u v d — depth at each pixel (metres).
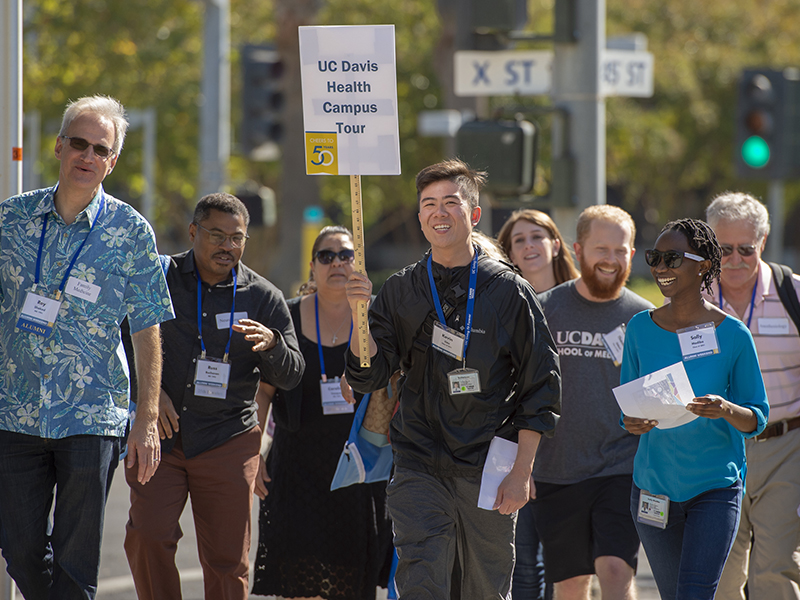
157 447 17.95
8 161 21.94
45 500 17.92
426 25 98.62
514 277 17.05
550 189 32.28
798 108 40.09
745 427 16.84
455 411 16.86
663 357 17.80
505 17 31.88
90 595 17.97
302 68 16.98
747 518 20.55
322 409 22.30
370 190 109.00
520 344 16.91
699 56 121.81
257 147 46.25
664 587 17.72
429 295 17.03
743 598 20.88
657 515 17.47
